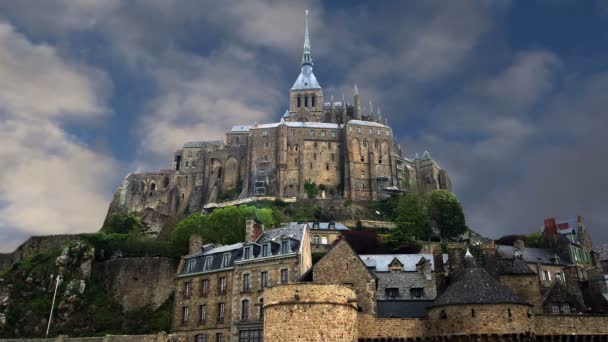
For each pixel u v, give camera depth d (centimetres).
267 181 18062
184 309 6894
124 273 8006
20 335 7312
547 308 5944
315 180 18275
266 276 6281
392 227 14138
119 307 7769
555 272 9406
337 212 16150
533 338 4959
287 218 14175
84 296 7831
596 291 6794
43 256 8488
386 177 18175
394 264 7962
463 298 4978
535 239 12438
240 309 6325
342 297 4550
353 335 4588
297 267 6125
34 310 7594
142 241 8931
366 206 16875
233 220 10312
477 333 4803
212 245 7694
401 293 6238
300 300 4462
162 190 19400
